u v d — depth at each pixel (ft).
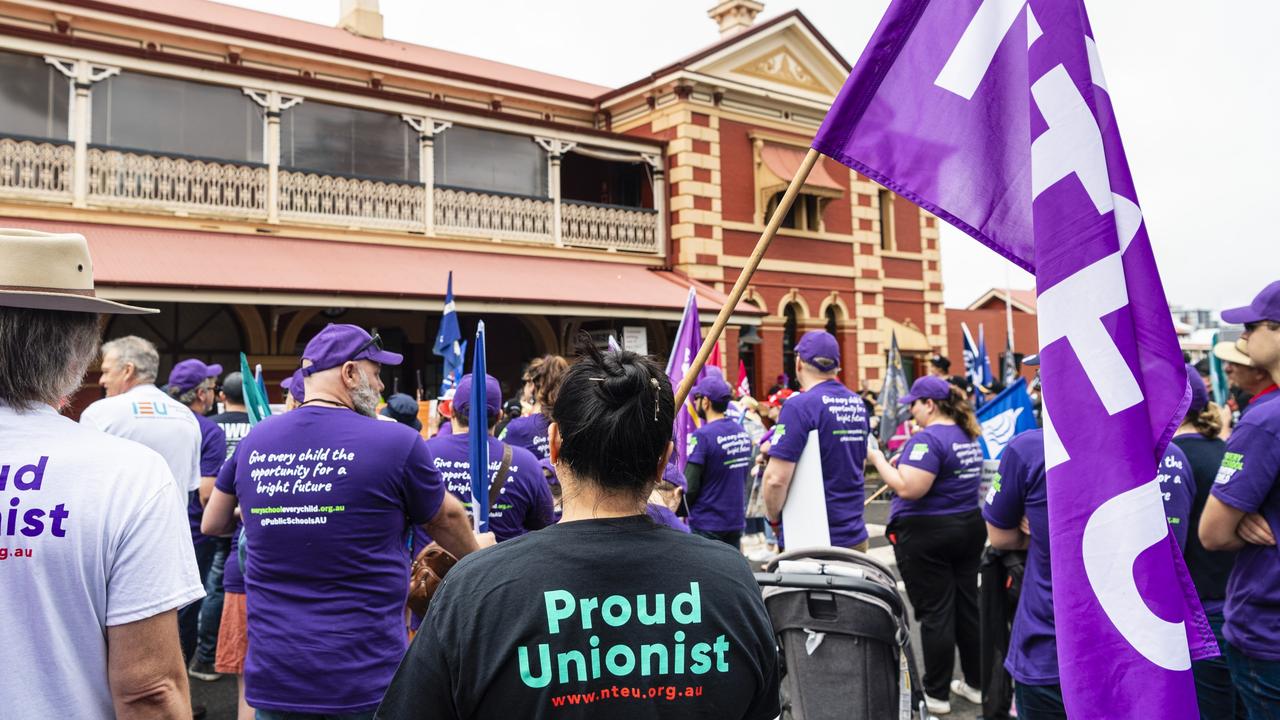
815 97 68.69
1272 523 9.62
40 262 5.92
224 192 45.98
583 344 5.86
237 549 14.69
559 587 5.07
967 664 17.24
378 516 9.42
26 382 5.85
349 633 9.15
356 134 52.85
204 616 18.20
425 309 45.24
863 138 8.82
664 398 5.66
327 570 9.21
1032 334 95.61
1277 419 9.51
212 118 48.32
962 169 8.60
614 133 59.77
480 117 54.34
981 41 8.64
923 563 16.60
